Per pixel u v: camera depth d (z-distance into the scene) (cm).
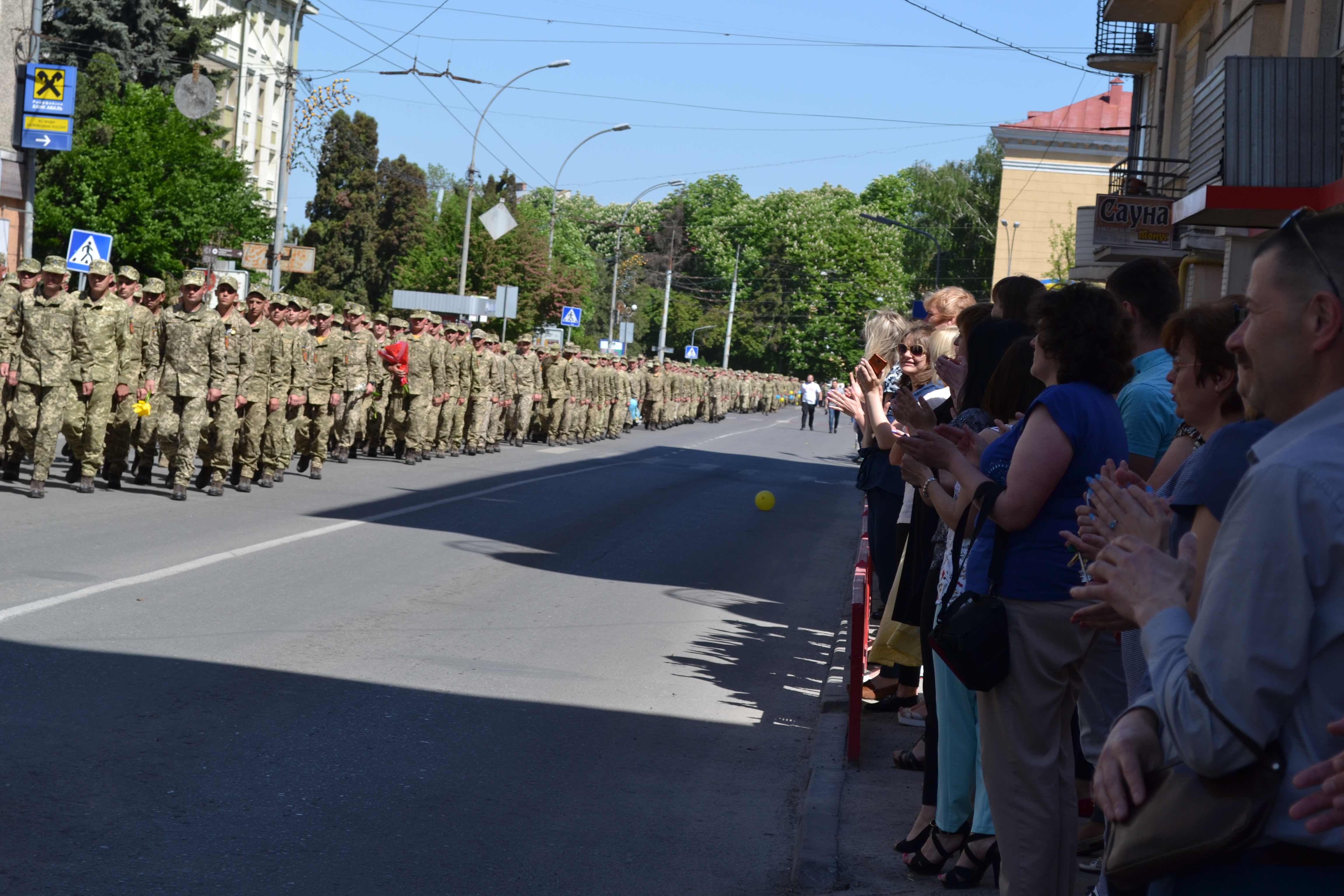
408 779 549
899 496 723
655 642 884
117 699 616
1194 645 197
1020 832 369
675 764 615
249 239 4528
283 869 439
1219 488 253
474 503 1611
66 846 438
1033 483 365
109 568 938
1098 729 473
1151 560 228
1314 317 200
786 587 1196
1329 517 185
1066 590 368
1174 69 2244
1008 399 444
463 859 466
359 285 7150
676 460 2855
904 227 5438
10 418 1341
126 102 4397
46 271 1255
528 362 2772
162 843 450
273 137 6838
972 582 381
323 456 1747
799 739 682
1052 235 5950
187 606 841
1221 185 1309
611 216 11694
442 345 2186
